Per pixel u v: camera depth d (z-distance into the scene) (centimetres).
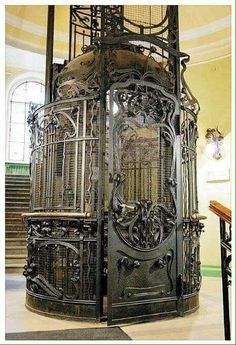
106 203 409
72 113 427
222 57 787
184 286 428
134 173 407
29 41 841
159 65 486
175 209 423
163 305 400
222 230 276
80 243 396
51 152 441
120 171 386
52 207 427
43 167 454
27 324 373
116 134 388
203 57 805
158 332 349
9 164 1243
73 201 415
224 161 750
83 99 419
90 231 395
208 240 744
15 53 1098
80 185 413
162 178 421
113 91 393
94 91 417
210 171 764
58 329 356
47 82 513
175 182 427
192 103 483
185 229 445
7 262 711
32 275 433
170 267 412
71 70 481
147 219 398
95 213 393
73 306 390
